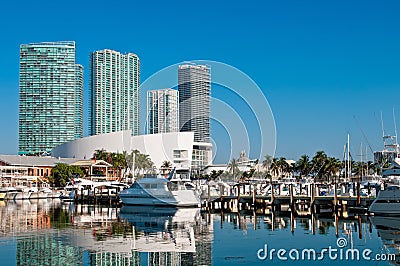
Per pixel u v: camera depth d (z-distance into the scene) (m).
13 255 37.47
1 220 63.31
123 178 124.31
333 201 72.00
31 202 111.19
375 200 65.56
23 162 168.62
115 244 42.41
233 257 36.97
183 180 80.69
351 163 138.00
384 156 80.88
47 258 36.44
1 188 123.44
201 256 37.31
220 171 71.62
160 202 83.06
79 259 36.12
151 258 36.53
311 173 152.75
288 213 75.44
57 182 151.50
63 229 53.00
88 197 107.50
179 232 50.59
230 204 82.56
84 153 186.50
